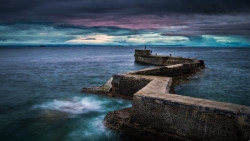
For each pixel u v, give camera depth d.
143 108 6.82
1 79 22.59
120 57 72.81
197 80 19.23
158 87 8.30
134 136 6.88
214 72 25.34
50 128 8.41
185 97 6.58
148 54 43.75
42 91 15.99
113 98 11.96
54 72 28.80
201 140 5.59
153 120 6.60
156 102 6.48
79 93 14.12
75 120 9.12
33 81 21.14
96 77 23.69
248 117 4.82
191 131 5.77
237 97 13.32
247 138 4.84
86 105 11.22
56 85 18.70
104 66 37.75
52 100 12.89
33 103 12.34
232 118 5.04
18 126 8.74
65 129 8.26
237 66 34.38
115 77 12.25
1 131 8.29
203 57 65.56
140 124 6.94
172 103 6.11
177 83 17.39
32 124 8.91
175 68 19.41
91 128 8.17
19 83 19.97
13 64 42.97
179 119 5.99
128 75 11.80
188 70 22.16
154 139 6.48
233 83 17.94
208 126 5.44
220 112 5.22
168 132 6.27
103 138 7.51
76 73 27.55
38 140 7.51
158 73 16.66
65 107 11.11
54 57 72.75
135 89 11.17
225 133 5.17
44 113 10.23
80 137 7.59
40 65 40.62
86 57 73.19
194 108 5.66
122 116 7.73
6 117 9.91
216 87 16.20
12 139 7.63
